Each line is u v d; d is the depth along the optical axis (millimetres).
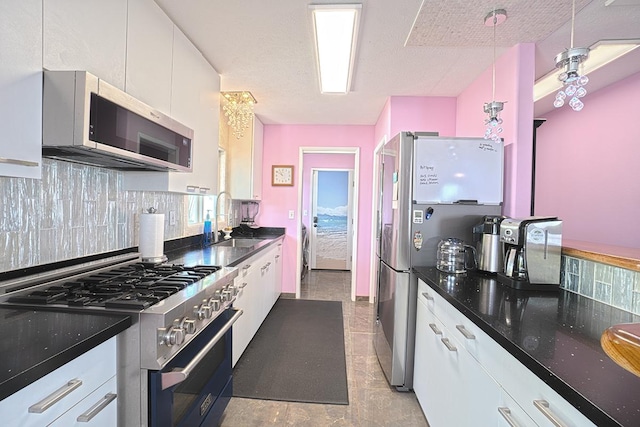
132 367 1065
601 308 1270
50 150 1191
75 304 1108
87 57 1218
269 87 2857
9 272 1242
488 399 1090
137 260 1945
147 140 1458
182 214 2732
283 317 3477
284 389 2119
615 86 2633
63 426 823
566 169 3133
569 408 708
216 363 1655
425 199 2105
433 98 3061
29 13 999
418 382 1979
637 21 1735
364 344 2840
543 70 2369
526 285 1528
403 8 1680
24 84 993
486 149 2098
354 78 2623
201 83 2205
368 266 4195
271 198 4316
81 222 1600
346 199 6289
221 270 1775
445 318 1531
